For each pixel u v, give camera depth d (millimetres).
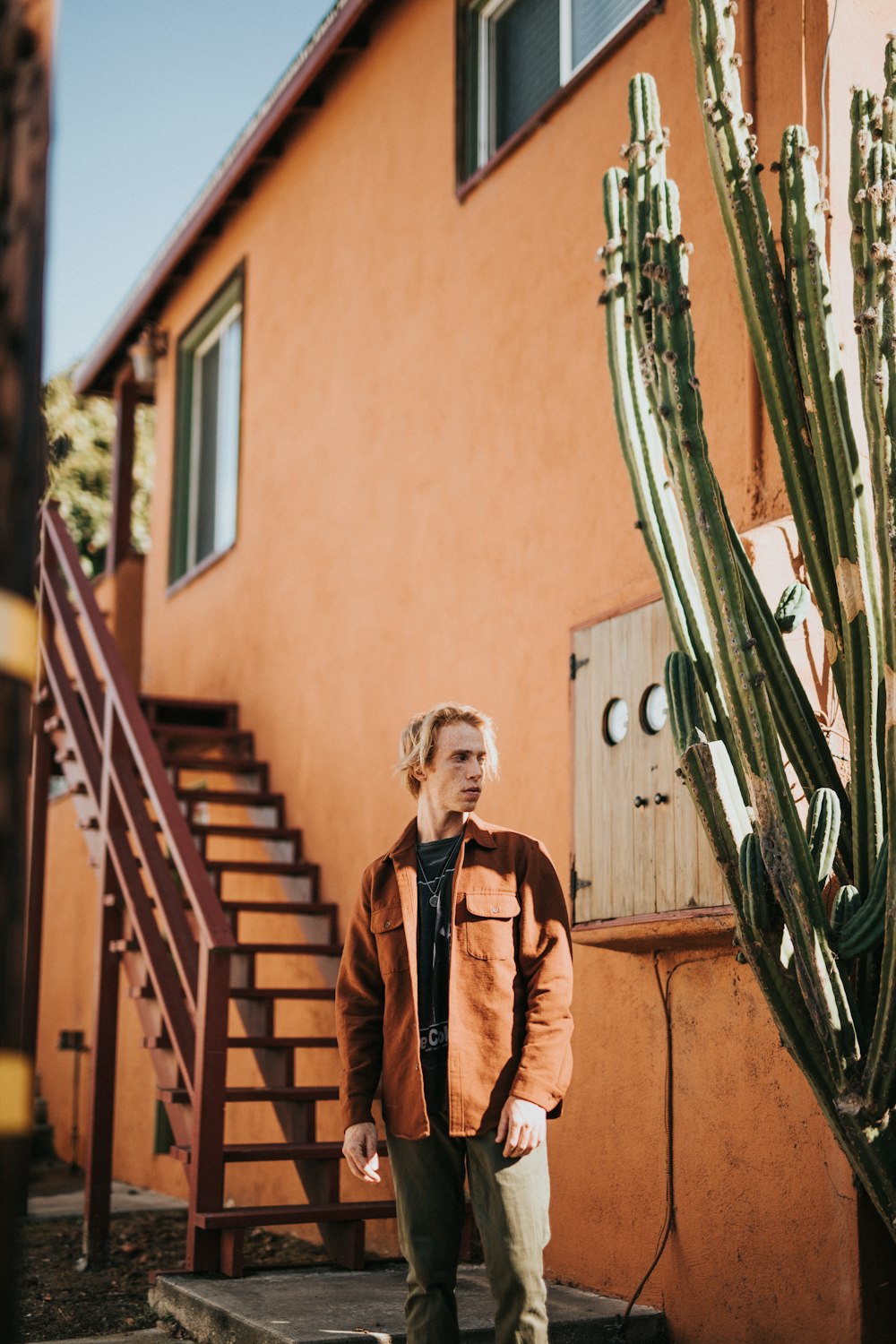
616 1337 4223
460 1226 3242
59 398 20047
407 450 6918
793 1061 3945
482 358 6297
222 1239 4781
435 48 7137
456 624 6223
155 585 10766
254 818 8234
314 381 8203
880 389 3154
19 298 1540
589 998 4910
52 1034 11727
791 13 4508
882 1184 3164
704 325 4809
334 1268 4898
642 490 3689
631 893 4391
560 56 6262
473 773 3371
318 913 7066
